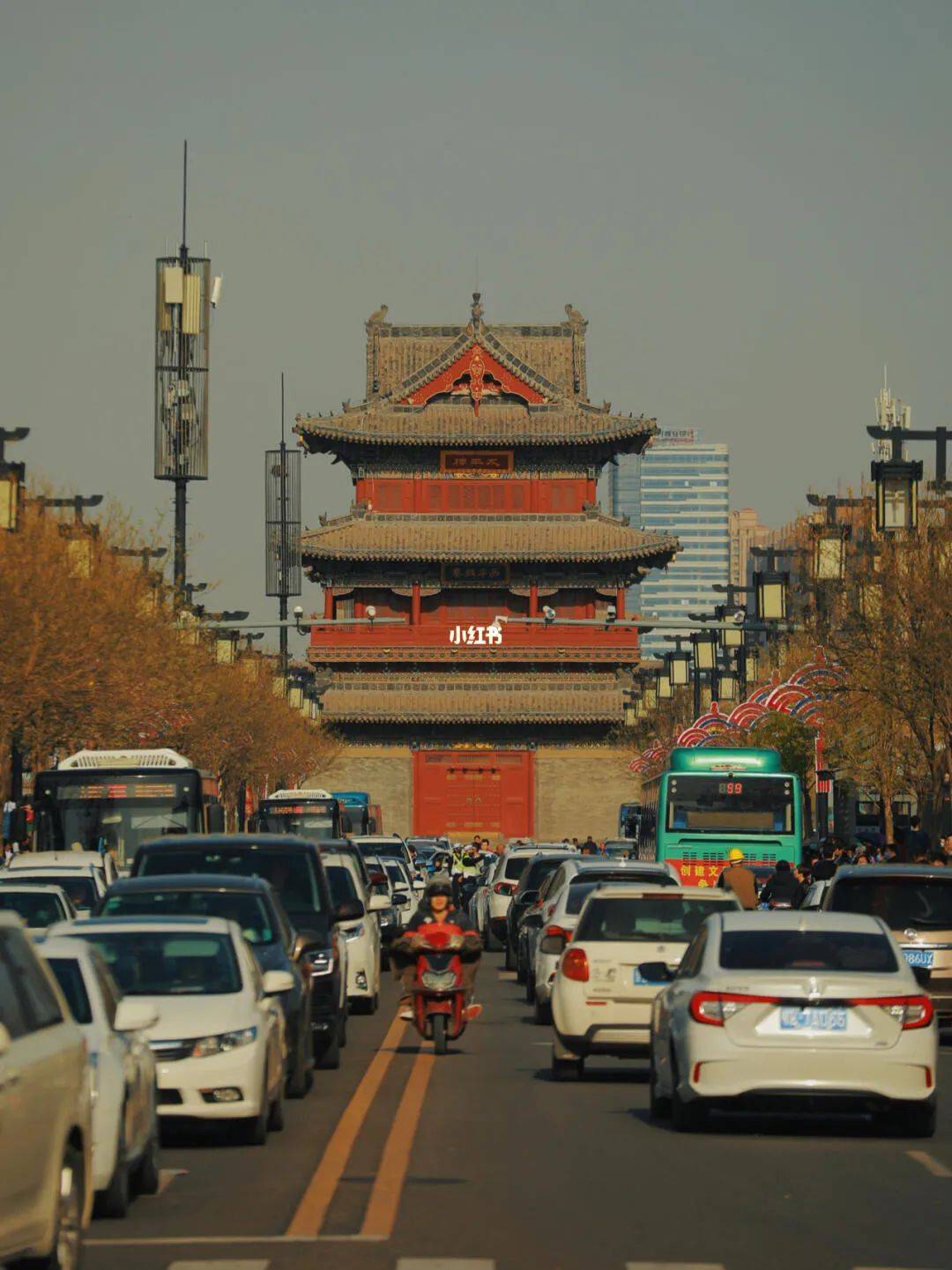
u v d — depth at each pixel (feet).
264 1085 204.95
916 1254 148.15
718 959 214.90
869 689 613.11
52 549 633.20
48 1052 130.11
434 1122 228.02
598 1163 195.52
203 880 255.50
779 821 577.84
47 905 351.25
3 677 589.73
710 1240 154.10
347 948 353.92
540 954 361.92
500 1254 148.05
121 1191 163.84
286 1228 160.45
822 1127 225.35
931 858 431.84
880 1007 206.90
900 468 419.13
